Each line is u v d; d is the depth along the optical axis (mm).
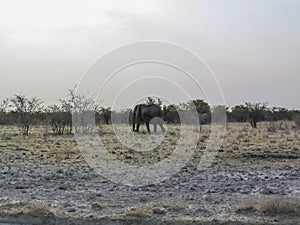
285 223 7668
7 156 16922
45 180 11844
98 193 10250
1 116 38250
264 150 19078
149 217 8078
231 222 7727
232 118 43281
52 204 9148
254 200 9203
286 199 8844
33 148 19781
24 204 8938
